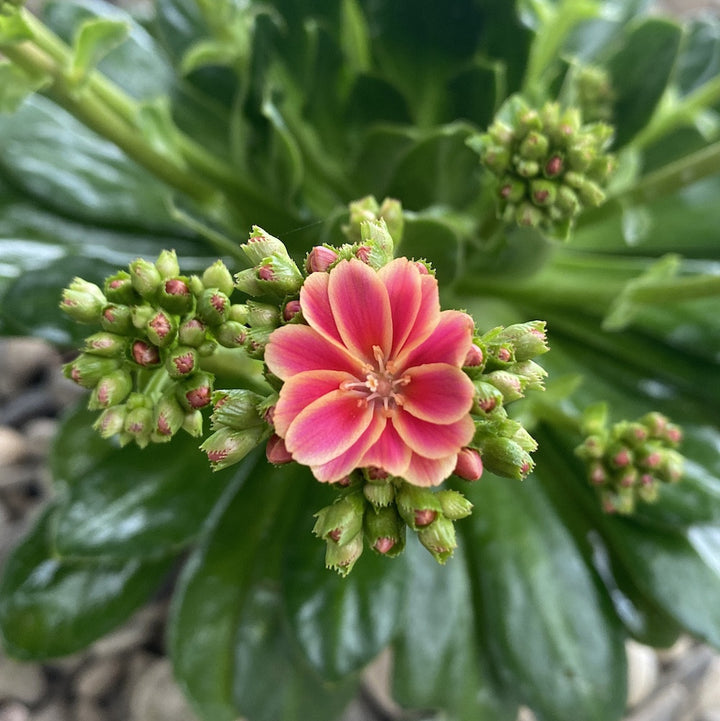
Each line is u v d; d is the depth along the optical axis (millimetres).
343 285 94
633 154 227
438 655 206
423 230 169
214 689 201
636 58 214
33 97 231
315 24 200
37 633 198
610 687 193
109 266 197
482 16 198
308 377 92
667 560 193
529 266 201
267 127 203
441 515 105
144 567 210
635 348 224
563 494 218
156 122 203
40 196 221
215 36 233
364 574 185
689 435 210
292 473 213
